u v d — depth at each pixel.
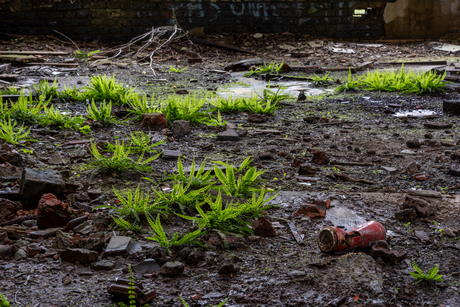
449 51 15.22
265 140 5.40
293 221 3.17
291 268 2.53
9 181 3.73
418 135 5.62
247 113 7.05
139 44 16.23
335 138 5.51
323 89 9.38
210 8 16.70
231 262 2.52
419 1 17.42
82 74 11.13
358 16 17.55
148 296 2.21
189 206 3.36
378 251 2.63
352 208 3.39
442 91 8.56
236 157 4.70
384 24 17.59
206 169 4.20
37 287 2.33
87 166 4.21
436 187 3.83
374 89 9.08
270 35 17.02
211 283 2.39
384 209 3.37
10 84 9.38
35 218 3.13
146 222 3.15
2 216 3.12
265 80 10.72
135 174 4.11
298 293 2.29
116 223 3.09
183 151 4.91
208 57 14.54
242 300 2.24
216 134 5.70
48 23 15.99
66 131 5.63
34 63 12.19
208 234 2.91
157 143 4.81
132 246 2.78
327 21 17.31
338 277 2.41
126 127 5.96
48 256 2.64
